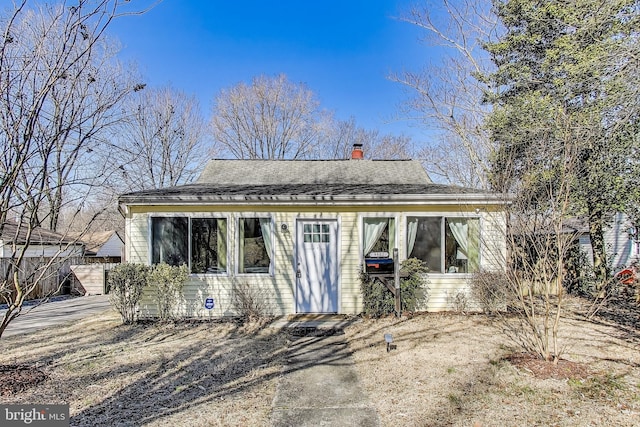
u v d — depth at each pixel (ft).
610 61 24.18
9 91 14.44
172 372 17.17
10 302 16.31
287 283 29.60
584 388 14.46
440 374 16.28
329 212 29.91
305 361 18.72
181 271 28.07
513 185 20.15
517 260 18.71
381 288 28.02
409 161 49.70
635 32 26.30
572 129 24.22
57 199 17.11
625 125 29.50
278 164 48.34
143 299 28.45
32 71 14.90
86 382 15.85
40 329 26.89
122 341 22.82
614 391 14.21
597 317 27.81
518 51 42.88
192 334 24.41
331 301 29.94
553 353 17.92
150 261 28.63
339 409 13.14
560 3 29.53
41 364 18.33
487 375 15.96
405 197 28.84
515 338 21.63
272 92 102.63
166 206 28.94
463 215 29.60
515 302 19.66
